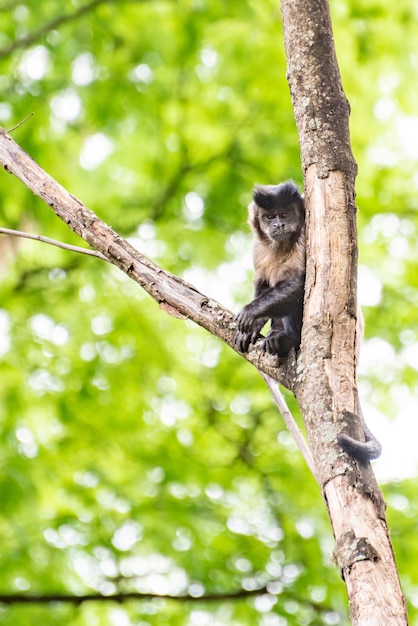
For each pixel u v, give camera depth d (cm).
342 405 592
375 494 553
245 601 1316
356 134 1590
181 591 1348
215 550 1372
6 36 1625
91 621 1359
